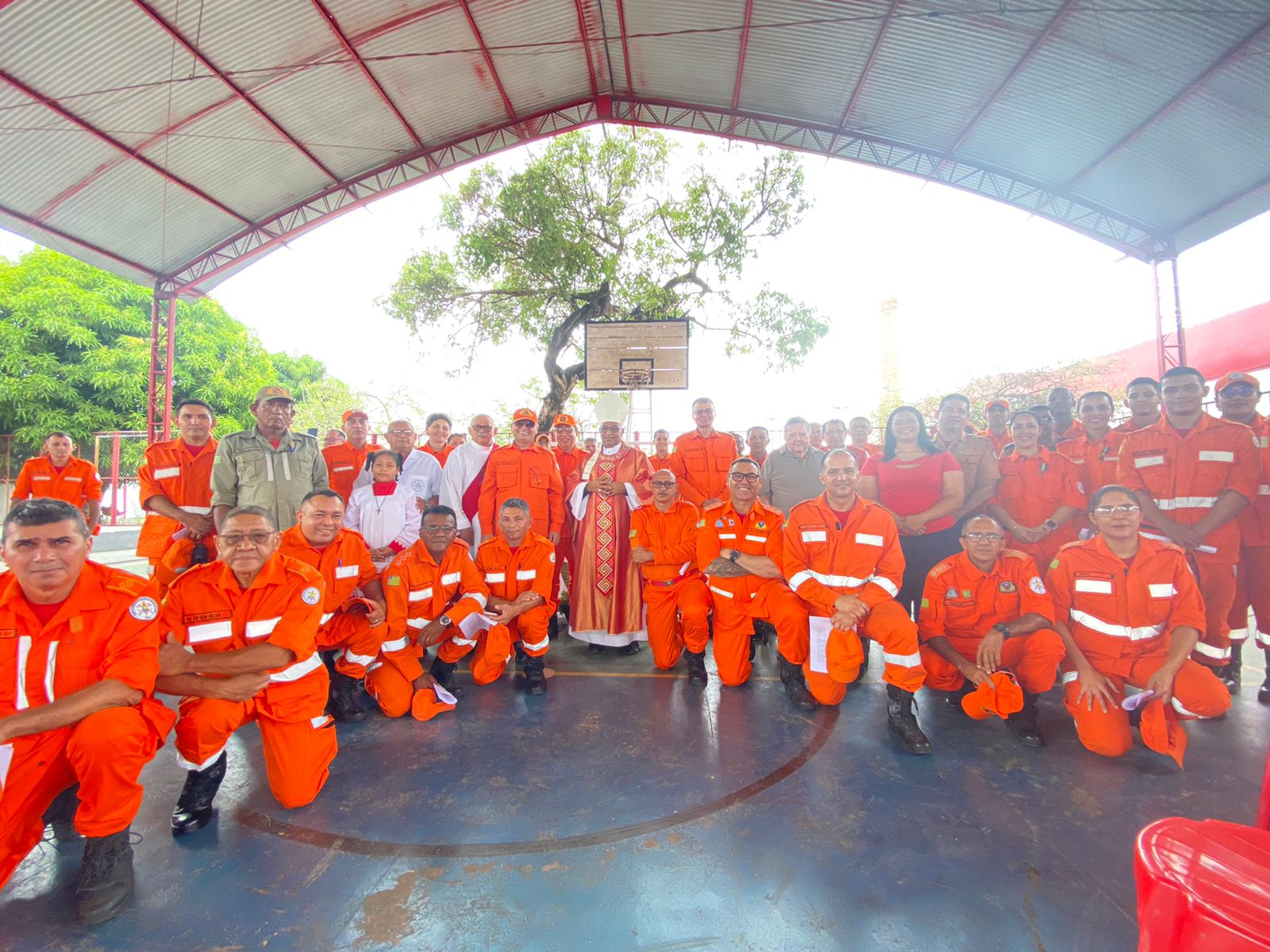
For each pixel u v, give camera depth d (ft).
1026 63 26.48
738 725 10.58
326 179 34.91
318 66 27.07
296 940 5.64
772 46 29.63
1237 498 11.07
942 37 26.43
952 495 12.67
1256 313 43.60
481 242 36.73
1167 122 27.68
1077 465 14.70
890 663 9.76
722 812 7.75
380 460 14.17
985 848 6.91
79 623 6.50
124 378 45.65
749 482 12.10
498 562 12.75
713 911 5.93
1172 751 8.76
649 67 32.83
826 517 11.05
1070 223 36.37
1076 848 6.89
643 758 9.37
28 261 48.57
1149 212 34.40
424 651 11.86
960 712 11.07
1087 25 23.68
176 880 6.55
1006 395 49.21
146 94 25.26
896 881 6.36
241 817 7.84
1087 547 9.98
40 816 6.45
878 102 31.78
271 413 12.56
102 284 50.24
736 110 35.32
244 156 30.91
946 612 11.09
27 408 43.27
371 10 25.07
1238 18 21.79
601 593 15.03
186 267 37.14
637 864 6.70
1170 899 2.83
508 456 15.88
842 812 7.73
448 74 30.42
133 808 6.28
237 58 25.07
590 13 28.68
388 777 8.84
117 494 43.01
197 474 14.16
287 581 8.11
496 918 5.88
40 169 27.17
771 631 16.63
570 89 34.40
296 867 6.75
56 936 5.73
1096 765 8.95
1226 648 11.32
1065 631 9.75
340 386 56.95
